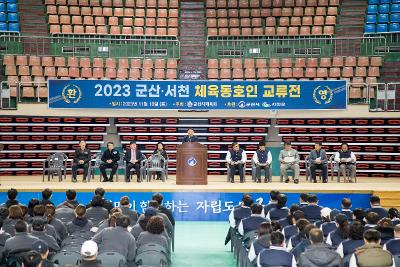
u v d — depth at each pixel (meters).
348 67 22.66
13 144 20.77
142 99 20.02
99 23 25.28
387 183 17.55
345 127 21.45
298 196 15.45
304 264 6.74
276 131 21.78
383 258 6.76
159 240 8.52
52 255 7.90
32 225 8.17
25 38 24.14
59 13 25.23
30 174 20.81
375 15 25.28
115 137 21.64
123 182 17.36
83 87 19.97
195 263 11.24
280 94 19.97
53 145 21.16
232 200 15.58
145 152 21.52
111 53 23.83
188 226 15.09
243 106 20.00
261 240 8.05
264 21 25.86
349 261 7.23
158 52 24.19
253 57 24.09
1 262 7.47
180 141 21.64
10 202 10.58
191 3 26.30
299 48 24.20
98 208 10.70
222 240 13.50
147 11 25.97
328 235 8.44
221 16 25.95
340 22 25.42
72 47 23.81
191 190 15.55
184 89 20.02
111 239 8.12
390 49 23.70
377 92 20.75
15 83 20.91
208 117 21.62
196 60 24.53
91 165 19.20
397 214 10.18
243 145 21.72
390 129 21.03
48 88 19.88
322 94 19.89
